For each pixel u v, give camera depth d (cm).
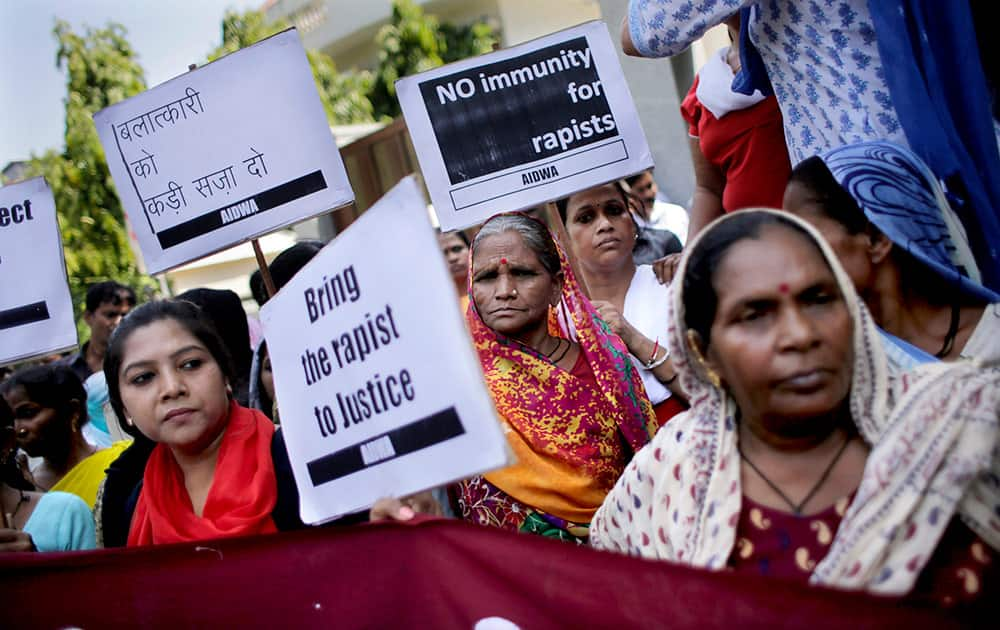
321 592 220
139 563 240
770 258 170
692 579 167
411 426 200
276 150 329
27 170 1438
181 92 337
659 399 329
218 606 231
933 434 163
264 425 272
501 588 194
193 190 338
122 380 265
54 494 308
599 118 338
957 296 222
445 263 189
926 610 152
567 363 307
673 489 192
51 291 341
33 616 247
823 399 168
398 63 1714
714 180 391
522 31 1711
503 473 291
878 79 268
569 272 312
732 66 345
